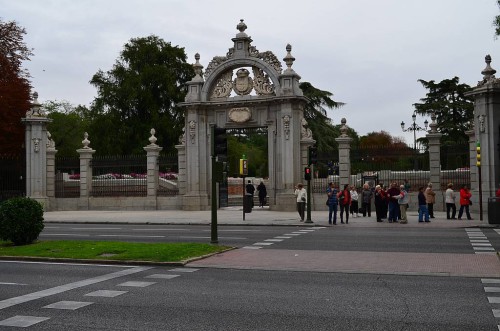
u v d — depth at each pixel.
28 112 40.06
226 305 9.45
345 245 18.03
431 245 17.72
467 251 16.17
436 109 62.53
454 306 9.17
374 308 9.10
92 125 64.75
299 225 26.48
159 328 7.98
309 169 27.33
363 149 35.38
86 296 10.27
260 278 12.18
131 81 62.72
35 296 10.28
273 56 36.81
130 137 63.00
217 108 38.19
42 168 39.97
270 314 8.77
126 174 41.34
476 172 31.17
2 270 13.54
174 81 64.50
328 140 58.59
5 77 47.25
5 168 40.66
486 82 30.03
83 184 40.62
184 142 38.72
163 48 65.56
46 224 29.39
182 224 28.33
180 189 38.81
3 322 8.35
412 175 35.94
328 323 8.17
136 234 22.47
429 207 29.52
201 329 7.91
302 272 12.97
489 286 10.91
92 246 16.81
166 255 14.95
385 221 28.14
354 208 31.64
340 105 61.06
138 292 10.64
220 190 39.88
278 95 36.12
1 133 45.12
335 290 10.70
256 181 57.50
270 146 36.72
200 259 14.88
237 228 25.45
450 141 59.50
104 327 8.06
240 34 37.44
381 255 15.34
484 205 29.94
